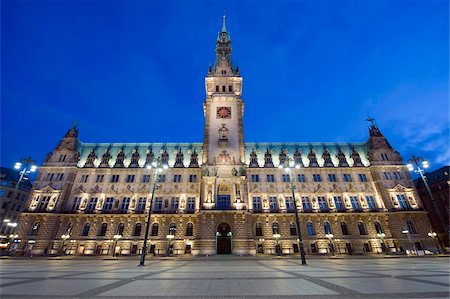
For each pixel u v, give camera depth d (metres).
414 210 63.69
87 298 10.46
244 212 58.12
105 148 78.62
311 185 69.25
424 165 40.59
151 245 61.22
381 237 61.72
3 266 28.47
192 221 63.22
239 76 81.19
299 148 79.88
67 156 71.38
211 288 12.89
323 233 62.69
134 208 65.62
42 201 65.06
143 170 70.69
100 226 63.19
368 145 77.56
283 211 64.38
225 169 65.38
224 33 99.19
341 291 11.67
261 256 52.44
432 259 40.25
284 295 10.93
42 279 16.19
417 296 10.30
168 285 13.87
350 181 70.19
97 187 68.00
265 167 71.19
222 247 61.56
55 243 60.50
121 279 16.34
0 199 83.50
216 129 72.06
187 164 74.00
